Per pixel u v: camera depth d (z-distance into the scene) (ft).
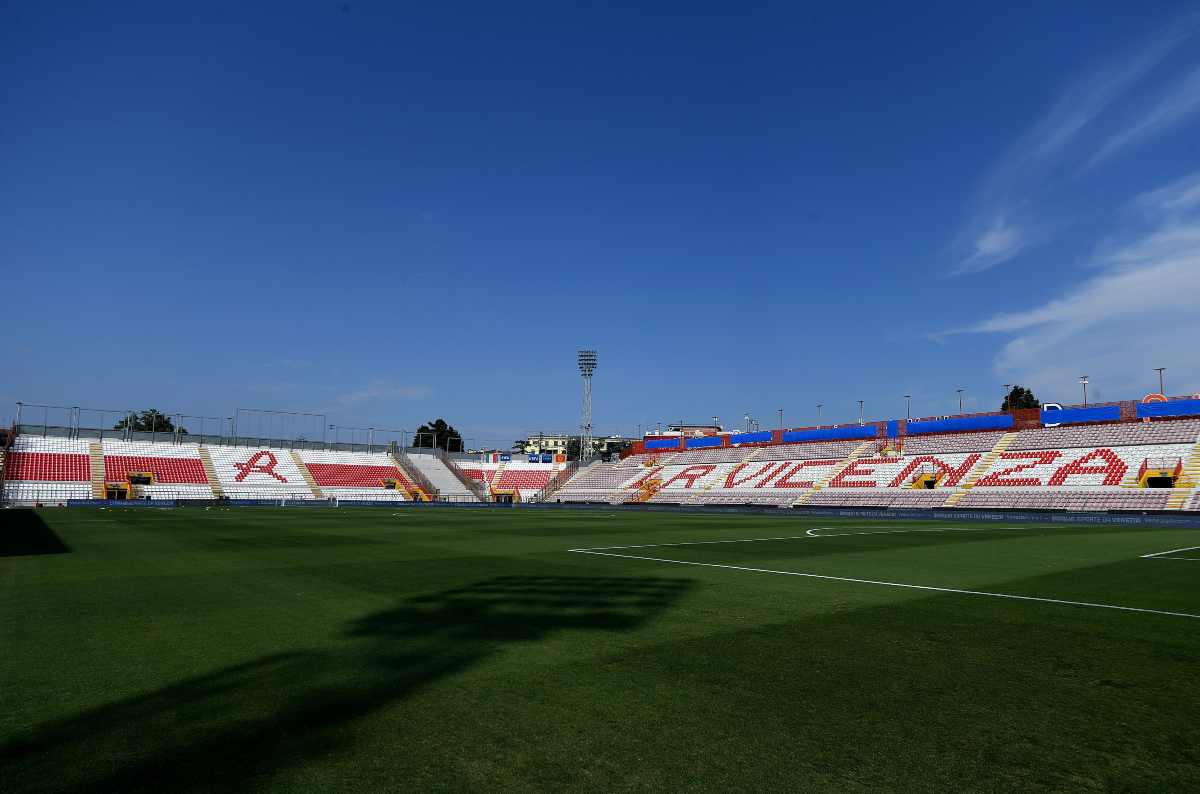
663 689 25.75
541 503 302.04
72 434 258.98
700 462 311.47
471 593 48.49
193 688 25.68
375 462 323.78
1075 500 190.70
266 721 22.20
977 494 211.82
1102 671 28.55
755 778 18.15
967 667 29.04
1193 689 26.16
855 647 32.48
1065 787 17.80
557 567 64.64
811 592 49.55
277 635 34.60
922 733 21.49
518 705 23.86
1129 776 18.49
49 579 55.21
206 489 262.26
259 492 272.92
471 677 27.14
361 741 20.52
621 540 98.89
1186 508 171.32
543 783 17.75
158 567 63.05
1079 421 227.81
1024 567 66.08
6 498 223.71
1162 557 76.59
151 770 18.44
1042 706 24.09
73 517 150.00
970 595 48.39
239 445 296.92
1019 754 19.92
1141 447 202.39
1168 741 20.98
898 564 68.54
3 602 44.57
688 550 83.56
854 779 18.15
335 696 24.75
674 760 19.27
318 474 297.74
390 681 26.61
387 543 90.63
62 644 32.71
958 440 248.32
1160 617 40.32
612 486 314.76
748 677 27.37
